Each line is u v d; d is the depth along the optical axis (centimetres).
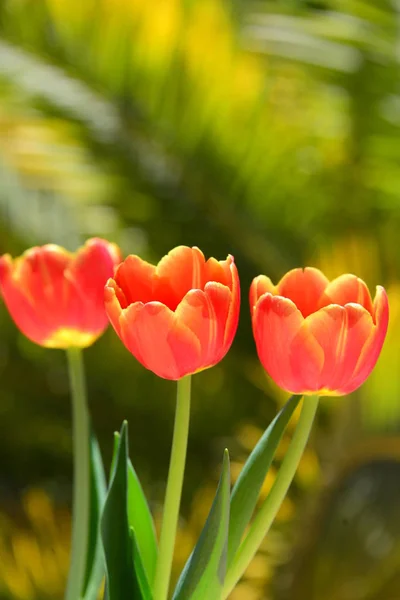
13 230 299
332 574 252
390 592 250
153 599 93
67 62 293
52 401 382
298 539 251
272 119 296
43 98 292
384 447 233
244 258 321
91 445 102
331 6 305
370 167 303
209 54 288
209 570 90
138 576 93
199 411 346
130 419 355
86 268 98
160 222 313
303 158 303
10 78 293
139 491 97
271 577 254
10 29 295
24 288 97
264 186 303
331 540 256
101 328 99
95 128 296
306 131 303
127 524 93
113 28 286
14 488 397
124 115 294
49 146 299
